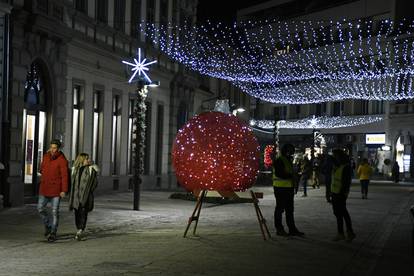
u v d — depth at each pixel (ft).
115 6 86.53
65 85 69.82
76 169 39.83
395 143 190.29
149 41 99.19
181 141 43.16
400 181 174.81
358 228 50.42
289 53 218.18
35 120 64.80
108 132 83.92
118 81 86.84
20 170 59.93
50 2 64.80
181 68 113.50
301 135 228.63
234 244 38.68
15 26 58.59
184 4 115.75
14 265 30.09
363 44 196.44
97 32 80.12
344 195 41.42
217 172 41.68
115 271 28.68
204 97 129.39
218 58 152.05
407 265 32.99
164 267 29.99
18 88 59.47
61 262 31.04
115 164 87.66
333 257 34.81
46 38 64.69
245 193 42.86
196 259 32.53
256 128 168.96
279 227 43.34
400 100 189.06
